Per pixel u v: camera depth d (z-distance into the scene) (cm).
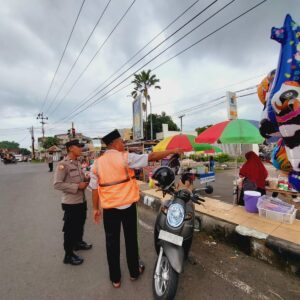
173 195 278
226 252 363
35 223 536
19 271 320
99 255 364
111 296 261
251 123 463
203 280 287
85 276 304
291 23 234
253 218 415
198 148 762
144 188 773
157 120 4144
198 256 351
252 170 497
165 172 284
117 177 271
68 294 266
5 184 1238
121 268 322
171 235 247
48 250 386
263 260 332
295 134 236
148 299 254
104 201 271
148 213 580
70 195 332
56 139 6247
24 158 5788
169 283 233
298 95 231
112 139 288
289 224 383
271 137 293
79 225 376
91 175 289
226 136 437
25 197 857
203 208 482
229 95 1111
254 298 251
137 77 3161
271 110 256
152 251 372
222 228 397
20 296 264
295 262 295
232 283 279
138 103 1360
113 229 274
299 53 231
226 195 808
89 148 1992
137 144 1302
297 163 240
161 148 720
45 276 306
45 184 1195
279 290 264
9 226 520
